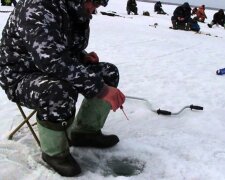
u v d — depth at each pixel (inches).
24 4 88.0
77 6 92.0
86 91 89.9
